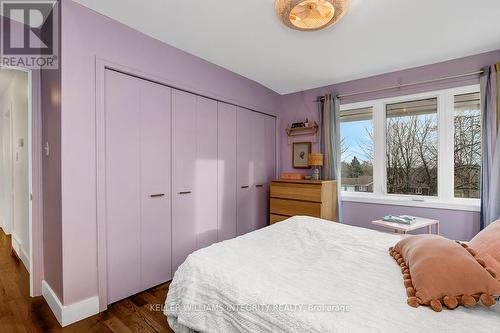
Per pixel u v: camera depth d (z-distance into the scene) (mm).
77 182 1829
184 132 2594
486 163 2371
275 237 1891
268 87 3643
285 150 3924
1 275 2564
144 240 2260
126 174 2125
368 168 3270
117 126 2064
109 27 1985
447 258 1123
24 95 2582
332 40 2281
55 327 1772
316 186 2986
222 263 1404
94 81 1909
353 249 1640
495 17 1905
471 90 2561
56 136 1848
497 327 891
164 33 2209
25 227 2709
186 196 2617
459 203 2621
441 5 1762
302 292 1119
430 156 2855
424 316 950
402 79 2926
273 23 2031
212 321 1159
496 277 1059
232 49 2496
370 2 1730
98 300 1941
